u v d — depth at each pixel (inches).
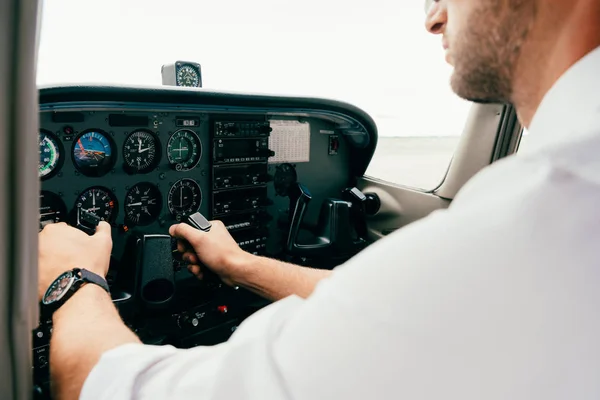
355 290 13.4
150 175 84.4
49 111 69.4
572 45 14.5
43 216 73.7
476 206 14.1
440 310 12.5
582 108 13.3
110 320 27.0
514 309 12.2
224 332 90.0
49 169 72.8
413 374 12.4
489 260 12.6
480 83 17.4
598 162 12.7
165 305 76.3
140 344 22.7
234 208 96.7
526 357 12.1
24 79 17.0
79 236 39.7
